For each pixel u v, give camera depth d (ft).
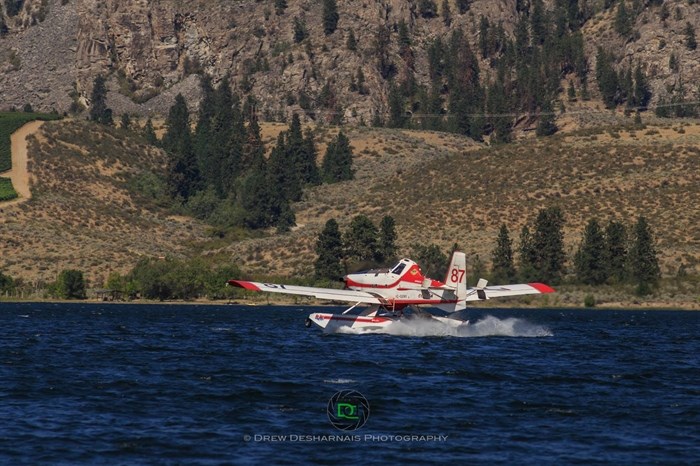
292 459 300.40
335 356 549.95
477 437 329.72
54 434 329.93
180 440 322.75
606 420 358.84
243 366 505.25
